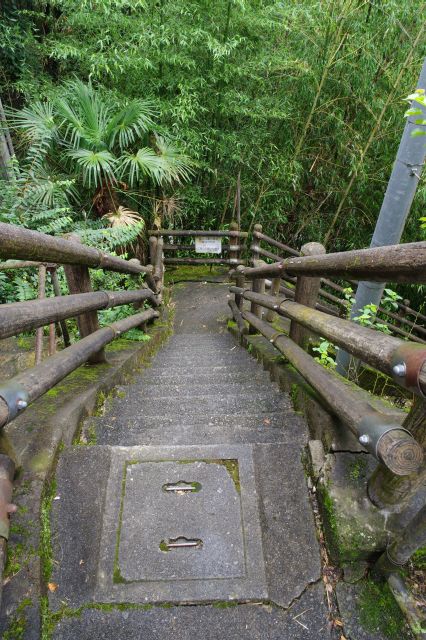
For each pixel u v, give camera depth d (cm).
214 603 117
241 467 152
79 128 522
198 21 540
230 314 631
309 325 180
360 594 119
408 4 450
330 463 142
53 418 165
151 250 591
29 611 107
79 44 572
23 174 484
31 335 362
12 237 121
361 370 362
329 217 702
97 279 450
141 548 128
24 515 122
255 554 127
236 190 685
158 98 572
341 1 481
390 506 123
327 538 130
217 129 616
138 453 154
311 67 545
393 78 503
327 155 635
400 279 112
